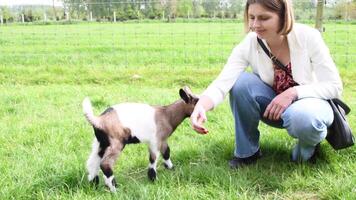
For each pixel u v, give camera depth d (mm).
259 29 2070
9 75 5125
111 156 2080
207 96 2254
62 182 2195
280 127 2449
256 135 2449
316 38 2182
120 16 19969
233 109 2395
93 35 11719
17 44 9273
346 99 3898
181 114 2326
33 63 6195
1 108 3650
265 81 2342
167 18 20562
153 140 2215
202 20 19016
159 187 2107
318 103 2158
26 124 3197
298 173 2299
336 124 2229
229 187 2111
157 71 5172
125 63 6121
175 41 9562
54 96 4102
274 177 2254
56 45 8914
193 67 5562
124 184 2229
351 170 2283
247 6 2109
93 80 4949
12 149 2697
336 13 13891
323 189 2100
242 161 2459
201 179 2256
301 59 2197
